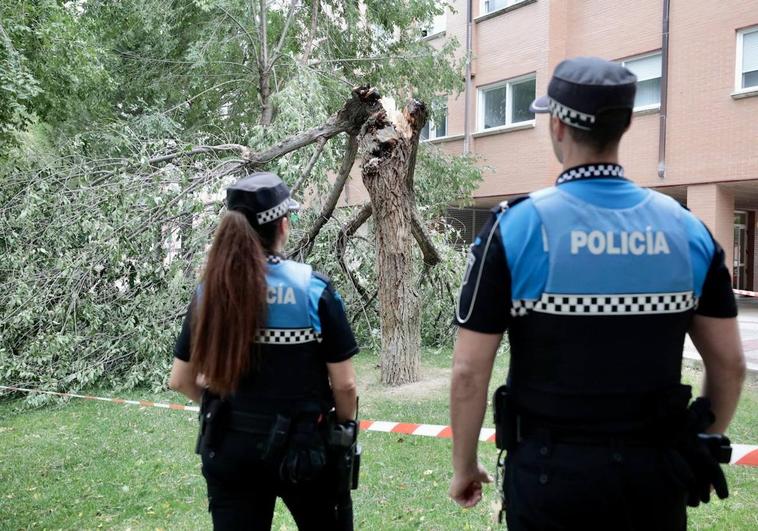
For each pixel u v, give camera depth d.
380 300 6.59
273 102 8.79
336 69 12.71
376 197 6.34
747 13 10.97
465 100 15.75
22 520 3.60
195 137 11.66
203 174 6.95
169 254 7.04
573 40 13.95
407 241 6.46
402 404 5.82
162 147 7.10
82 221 6.56
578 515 1.43
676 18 11.95
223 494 2.02
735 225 15.70
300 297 2.00
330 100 11.60
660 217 1.49
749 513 3.38
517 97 14.98
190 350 2.08
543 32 14.05
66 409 6.08
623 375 1.44
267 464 1.96
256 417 1.97
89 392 6.77
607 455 1.43
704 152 11.69
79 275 6.69
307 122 8.23
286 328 1.98
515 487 1.53
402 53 12.96
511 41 14.85
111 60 11.85
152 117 9.66
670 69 12.09
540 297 1.46
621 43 12.99
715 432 1.62
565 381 1.46
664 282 1.45
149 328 6.74
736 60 11.20
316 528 2.14
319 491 2.09
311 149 7.72
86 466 4.49
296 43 13.00
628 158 12.93
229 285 1.91
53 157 7.63
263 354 1.98
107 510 3.73
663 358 1.46
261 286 1.94
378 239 6.48
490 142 15.44
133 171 7.19
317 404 2.03
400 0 12.26
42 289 6.71
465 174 12.89
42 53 8.67
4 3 7.86
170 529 3.46
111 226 6.53
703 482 1.47
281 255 2.13
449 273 8.12
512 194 15.03
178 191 6.73
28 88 7.37
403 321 6.53
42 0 8.44
